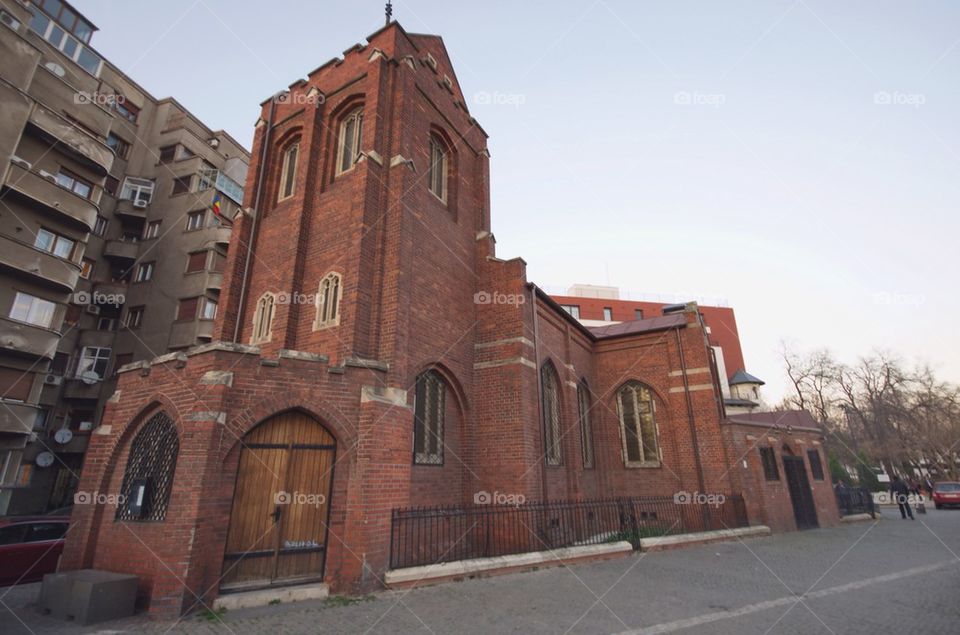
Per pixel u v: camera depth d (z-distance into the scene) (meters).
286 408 8.70
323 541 8.63
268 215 15.98
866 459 46.91
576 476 16.73
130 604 7.21
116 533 8.27
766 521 17.12
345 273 11.97
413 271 12.80
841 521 21.70
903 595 8.60
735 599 8.30
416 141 14.55
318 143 15.34
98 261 27.42
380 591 8.49
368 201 12.44
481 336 15.08
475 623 6.91
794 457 20.75
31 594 8.97
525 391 13.96
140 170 31.16
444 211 15.40
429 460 12.37
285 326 12.83
